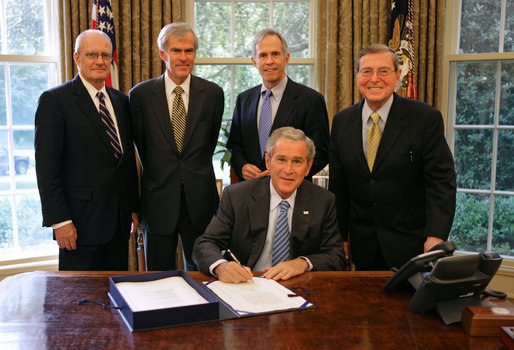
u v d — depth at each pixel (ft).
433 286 4.23
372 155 7.06
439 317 4.26
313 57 12.56
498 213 11.93
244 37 12.69
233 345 3.66
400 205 6.97
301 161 5.95
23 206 11.76
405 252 6.98
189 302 4.21
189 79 8.12
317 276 5.45
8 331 3.86
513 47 11.61
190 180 7.86
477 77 11.94
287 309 4.38
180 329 3.94
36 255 11.76
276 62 8.25
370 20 11.68
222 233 6.28
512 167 11.70
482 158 12.05
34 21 11.67
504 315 3.92
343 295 4.83
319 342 3.73
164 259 8.03
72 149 7.42
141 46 11.61
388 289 4.92
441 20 11.48
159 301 4.23
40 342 3.67
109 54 7.57
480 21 11.87
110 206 7.59
